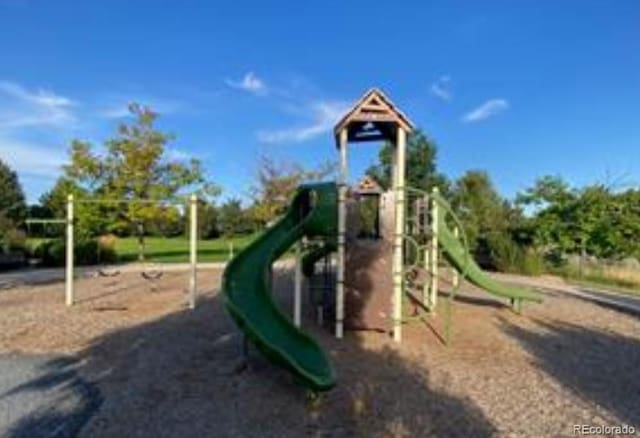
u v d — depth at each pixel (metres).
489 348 9.79
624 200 26.64
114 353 9.01
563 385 7.61
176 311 13.26
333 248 11.66
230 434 5.68
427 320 12.32
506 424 6.07
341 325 10.34
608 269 25.16
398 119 10.47
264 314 8.31
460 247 12.95
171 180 27.12
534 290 19.00
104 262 29.28
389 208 11.17
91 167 26.28
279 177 43.25
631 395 7.24
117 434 5.65
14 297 15.73
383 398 6.84
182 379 7.55
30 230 35.88
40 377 7.67
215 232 50.22
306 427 5.89
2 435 5.61
